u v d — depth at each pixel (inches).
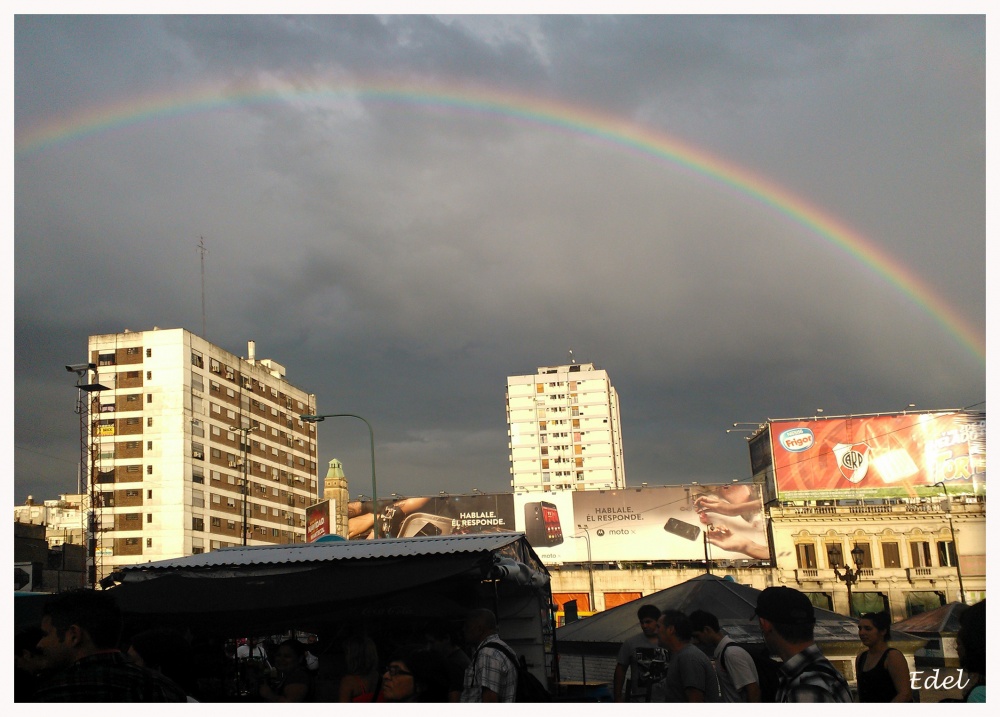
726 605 537.6
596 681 643.5
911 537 2790.4
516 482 6860.2
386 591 428.5
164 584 453.4
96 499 3363.7
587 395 6973.4
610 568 2923.2
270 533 3956.7
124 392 3452.3
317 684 478.0
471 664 286.4
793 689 206.4
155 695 207.6
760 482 2979.8
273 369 4424.2
